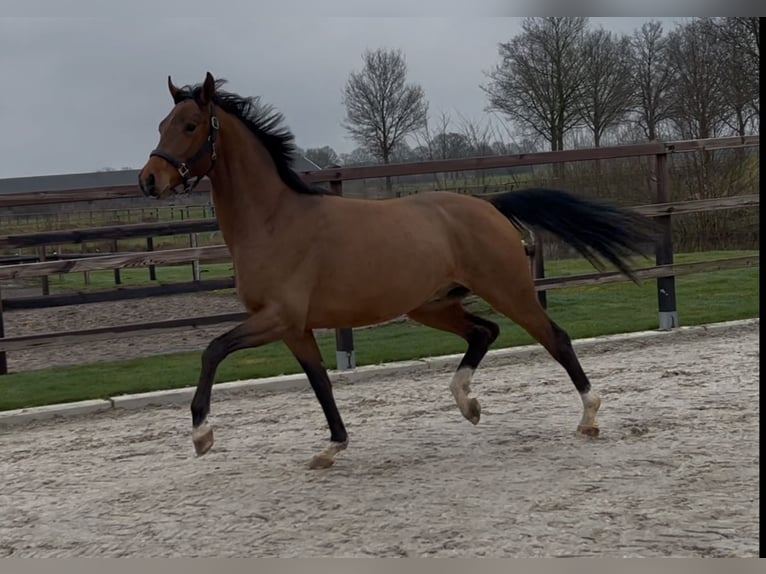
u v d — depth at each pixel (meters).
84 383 8.01
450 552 3.43
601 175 13.89
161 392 7.37
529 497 4.07
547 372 7.51
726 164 15.72
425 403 6.57
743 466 4.35
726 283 12.31
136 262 7.67
